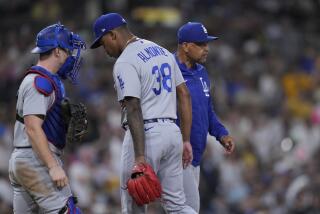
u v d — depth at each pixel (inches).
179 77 1106.1
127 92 1046.4
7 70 2748.5
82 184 2084.2
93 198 2037.4
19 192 1073.5
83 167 2121.1
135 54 1067.9
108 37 1083.3
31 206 1077.1
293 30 3641.7
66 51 1063.0
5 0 3339.1
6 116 2362.2
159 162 1075.9
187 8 3511.3
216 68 3036.4
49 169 1021.8
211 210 2180.1
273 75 3191.4
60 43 1055.0
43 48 1052.5
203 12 3592.5
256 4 3804.1
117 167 2203.5
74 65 1075.9
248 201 2174.0
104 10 3304.6
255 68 3196.4
